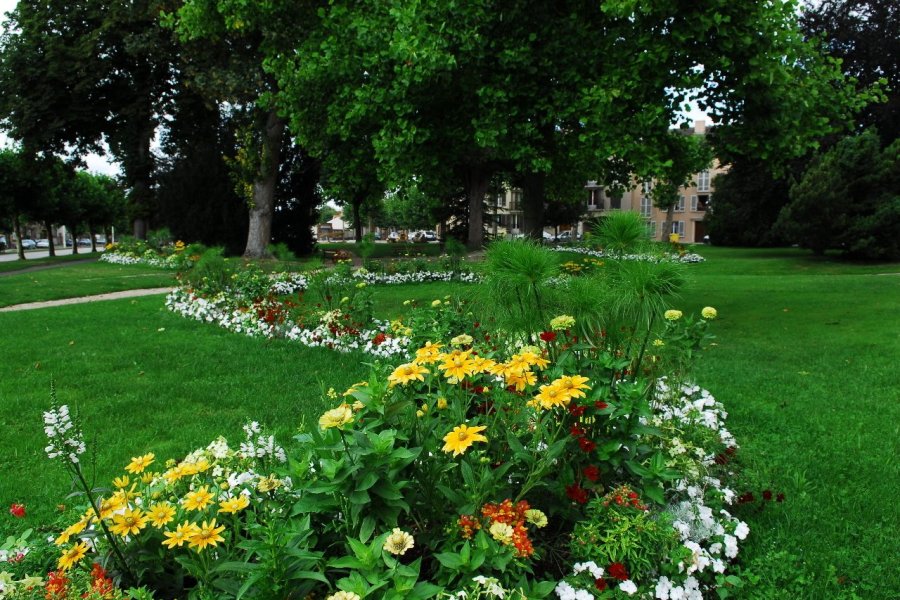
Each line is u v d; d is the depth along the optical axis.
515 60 8.82
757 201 31.31
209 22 16.83
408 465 2.24
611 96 8.22
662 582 2.31
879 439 4.37
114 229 71.50
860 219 20.53
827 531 3.12
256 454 2.71
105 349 7.55
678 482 2.86
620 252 3.88
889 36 24.95
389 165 10.02
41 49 25.39
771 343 7.78
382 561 1.96
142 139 29.11
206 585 1.97
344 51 10.82
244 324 8.59
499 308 3.52
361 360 6.62
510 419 2.66
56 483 3.77
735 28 8.12
